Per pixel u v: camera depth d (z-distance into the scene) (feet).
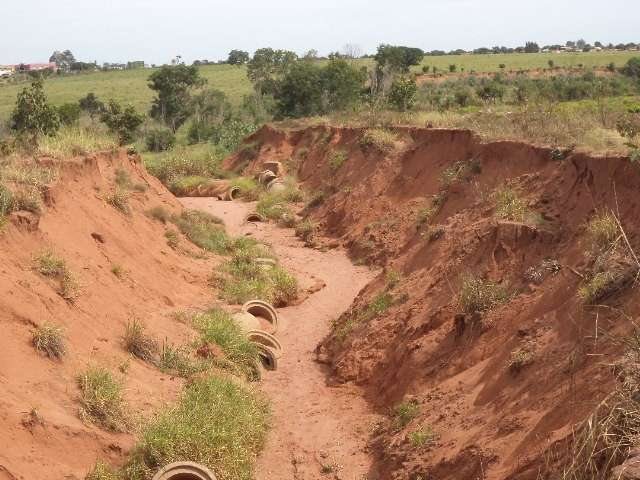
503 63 309.63
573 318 32.81
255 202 113.29
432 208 69.82
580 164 46.34
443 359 40.47
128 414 35.06
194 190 124.67
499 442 29.32
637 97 111.86
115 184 68.69
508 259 43.60
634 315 29.17
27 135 62.13
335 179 102.99
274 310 58.75
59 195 51.01
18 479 27.27
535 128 63.36
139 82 334.03
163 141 173.78
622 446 21.70
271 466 36.76
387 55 241.14
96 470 30.37
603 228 36.76
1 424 29.04
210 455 33.53
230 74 376.07
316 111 185.88
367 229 79.61
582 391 27.45
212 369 44.19
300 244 86.02
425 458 32.94
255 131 154.10
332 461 36.83
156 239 64.54
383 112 112.47
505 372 33.91
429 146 83.20
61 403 33.09
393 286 54.13
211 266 67.31
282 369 49.96
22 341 34.71
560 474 23.81
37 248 42.88
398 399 40.86
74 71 446.19
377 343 47.32
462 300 42.42
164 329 46.78
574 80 182.19
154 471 31.73
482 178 62.49
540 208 46.91
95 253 50.21
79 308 41.24
